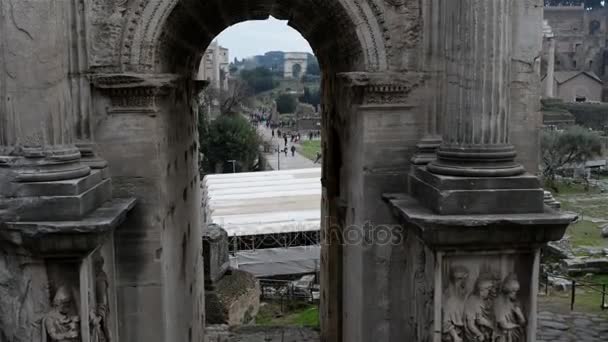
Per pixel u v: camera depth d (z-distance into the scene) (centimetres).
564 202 3931
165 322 912
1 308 808
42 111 788
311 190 3322
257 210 2956
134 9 859
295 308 2038
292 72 19975
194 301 1256
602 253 2475
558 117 6912
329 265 1308
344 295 1111
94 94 867
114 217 772
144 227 893
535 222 779
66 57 821
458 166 822
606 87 8544
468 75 821
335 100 1200
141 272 898
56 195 765
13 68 784
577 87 8381
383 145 920
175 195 1034
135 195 887
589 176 4953
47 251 759
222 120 5103
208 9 1061
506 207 805
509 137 876
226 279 1912
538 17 897
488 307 823
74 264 781
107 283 857
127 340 905
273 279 2408
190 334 1188
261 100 15138
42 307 790
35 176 769
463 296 818
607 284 1962
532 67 905
